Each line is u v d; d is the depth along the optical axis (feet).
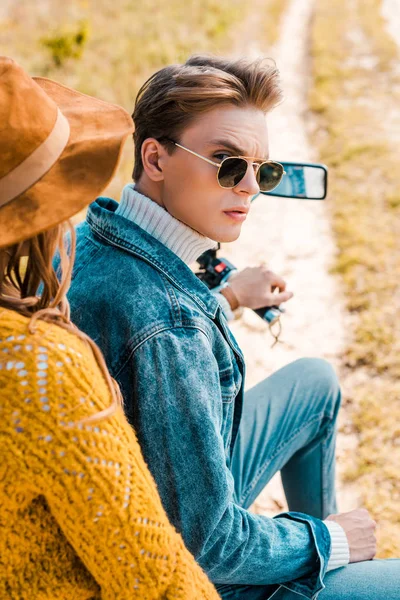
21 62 23.61
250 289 6.19
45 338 2.84
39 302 3.14
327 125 24.39
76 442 2.77
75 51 24.56
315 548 4.41
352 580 4.52
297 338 11.96
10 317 2.87
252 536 4.07
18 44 26.04
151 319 3.88
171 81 4.25
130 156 17.85
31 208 2.91
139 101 4.45
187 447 3.83
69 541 2.90
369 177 19.07
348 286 13.41
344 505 8.09
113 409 2.92
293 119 26.02
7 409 2.72
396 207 16.97
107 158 3.11
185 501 3.87
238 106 4.26
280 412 5.94
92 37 28.48
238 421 4.78
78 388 2.82
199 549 3.90
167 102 4.23
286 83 31.48
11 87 2.84
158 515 2.99
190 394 3.81
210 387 3.92
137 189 4.58
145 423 3.84
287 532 4.32
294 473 6.28
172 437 3.83
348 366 11.02
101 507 2.81
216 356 4.31
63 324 3.01
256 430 5.81
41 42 25.16
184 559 3.08
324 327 12.24
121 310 3.95
